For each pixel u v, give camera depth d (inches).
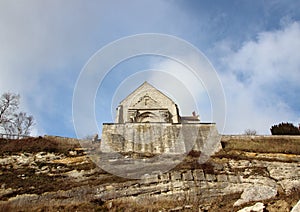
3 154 752.3
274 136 967.6
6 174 645.3
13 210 474.9
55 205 484.4
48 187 561.6
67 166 687.1
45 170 673.6
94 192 540.1
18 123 1406.3
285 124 1175.6
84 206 474.3
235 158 716.7
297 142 911.0
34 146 804.0
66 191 541.6
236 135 967.0
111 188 552.4
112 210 462.0
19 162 719.1
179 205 483.8
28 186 570.3
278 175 632.4
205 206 467.5
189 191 550.9
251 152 783.7
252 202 442.3
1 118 1341.0
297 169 657.6
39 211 459.5
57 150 786.2
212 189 564.4
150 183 569.3
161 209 458.6
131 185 561.6
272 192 497.4
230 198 511.2
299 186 566.9
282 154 765.3
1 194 535.8
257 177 613.6
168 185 566.9
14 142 853.8
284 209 373.1
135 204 493.0
